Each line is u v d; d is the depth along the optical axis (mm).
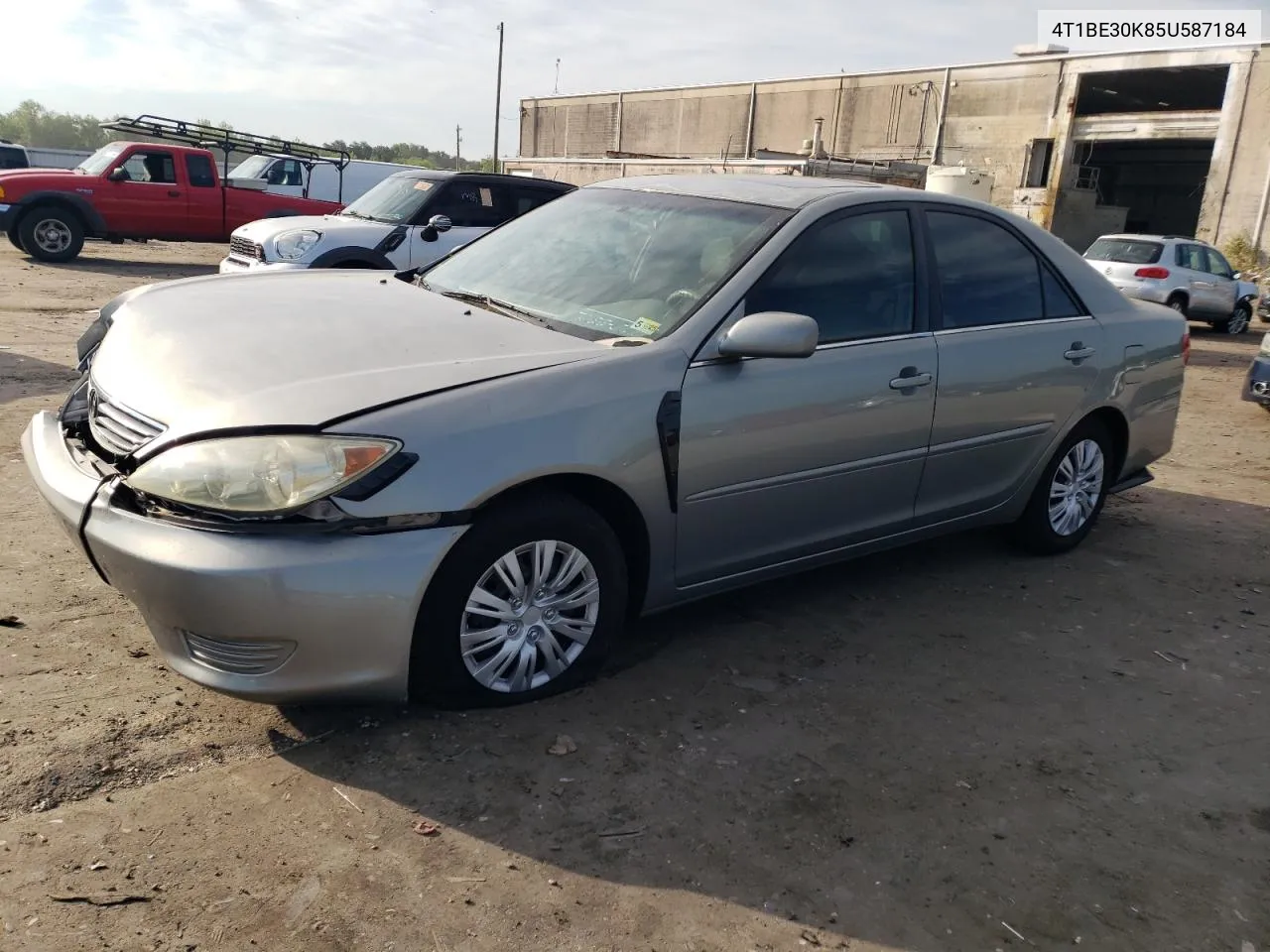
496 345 3266
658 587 3477
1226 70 30172
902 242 4117
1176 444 8141
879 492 4051
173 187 16766
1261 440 8516
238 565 2574
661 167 31250
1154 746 3365
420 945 2236
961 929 2441
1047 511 4930
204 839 2500
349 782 2771
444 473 2797
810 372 3641
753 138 45094
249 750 2881
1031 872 2670
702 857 2609
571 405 3047
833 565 4773
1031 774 3127
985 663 3861
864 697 3514
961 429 4266
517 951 2246
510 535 2973
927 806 2910
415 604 2795
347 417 2725
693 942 2322
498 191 11016
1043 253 4734
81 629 3457
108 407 3029
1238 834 2914
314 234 9930
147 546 2625
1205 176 39250
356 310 3529
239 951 2174
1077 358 4699
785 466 3637
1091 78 32969
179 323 3334
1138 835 2869
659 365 3275
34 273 14758
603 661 3369
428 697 3107
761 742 3166
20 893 2264
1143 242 17703
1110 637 4203
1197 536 5652
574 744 3045
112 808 2576
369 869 2453
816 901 2488
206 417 2729
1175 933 2490
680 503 3373
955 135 36438
